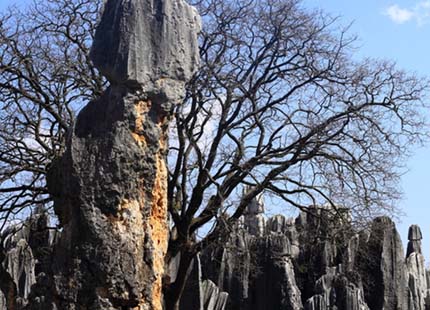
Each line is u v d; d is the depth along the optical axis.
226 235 31.70
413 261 49.59
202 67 31.08
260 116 33.16
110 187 13.38
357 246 43.19
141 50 13.74
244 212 35.09
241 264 41.94
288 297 41.94
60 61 31.25
